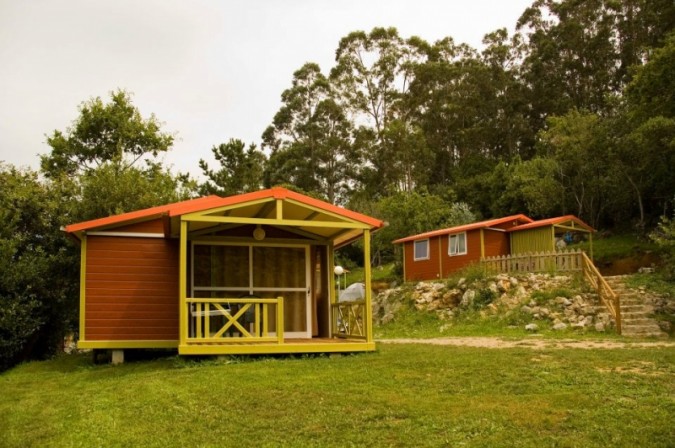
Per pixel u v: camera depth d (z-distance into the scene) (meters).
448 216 41.25
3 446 7.64
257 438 7.34
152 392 9.78
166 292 14.74
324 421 7.82
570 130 34.94
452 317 22.33
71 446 7.36
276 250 15.12
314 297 15.55
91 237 14.45
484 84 62.50
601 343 14.43
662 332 17.28
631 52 51.47
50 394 10.66
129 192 24.67
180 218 12.27
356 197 52.69
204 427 7.84
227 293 14.62
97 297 14.30
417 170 59.16
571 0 55.59
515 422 7.38
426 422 7.59
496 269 25.11
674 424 7.04
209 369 11.44
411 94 64.56
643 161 30.86
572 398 8.28
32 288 18.42
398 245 36.72
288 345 12.69
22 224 20.36
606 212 37.12
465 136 60.06
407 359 11.77
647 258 28.58
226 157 31.94
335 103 64.25
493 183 45.28
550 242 27.56
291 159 62.31
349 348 13.00
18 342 17.75
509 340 15.98
